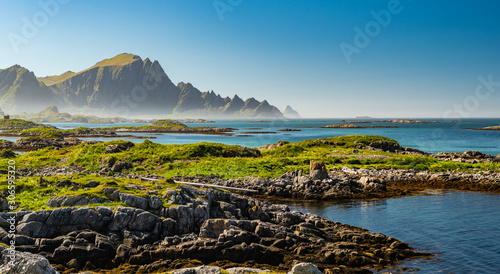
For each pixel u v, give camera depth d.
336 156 84.19
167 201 30.19
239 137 196.25
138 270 23.09
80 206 27.83
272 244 26.86
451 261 25.66
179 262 23.88
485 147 132.75
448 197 48.16
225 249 25.12
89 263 23.47
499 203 43.94
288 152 91.75
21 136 198.88
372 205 44.31
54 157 71.06
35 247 23.69
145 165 68.88
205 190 34.97
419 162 75.38
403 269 24.34
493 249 27.91
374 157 83.50
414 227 34.09
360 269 24.03
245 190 51.84
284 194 51.88
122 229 26.59
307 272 18.53
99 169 64.38
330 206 44.47
